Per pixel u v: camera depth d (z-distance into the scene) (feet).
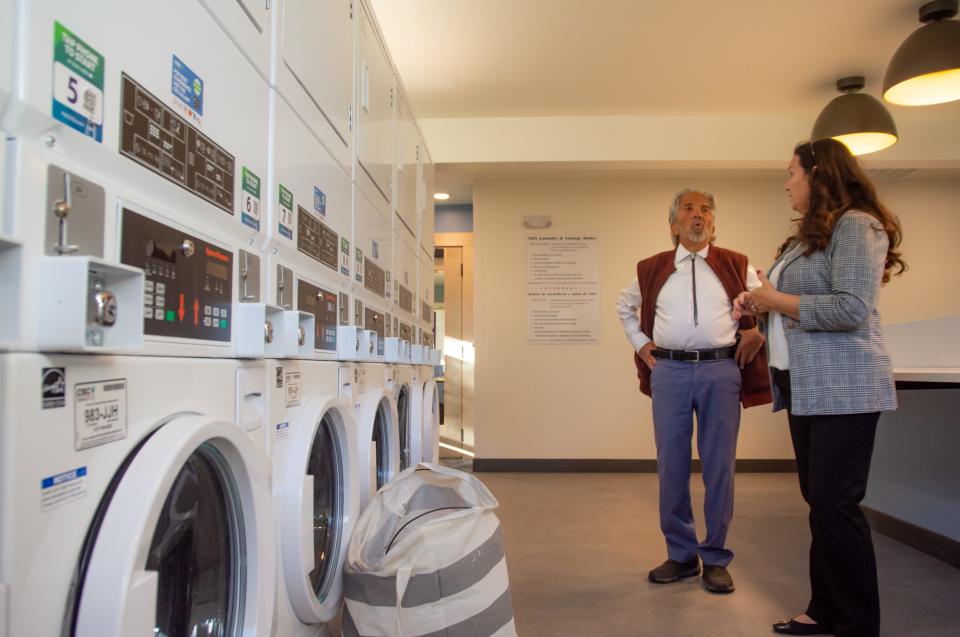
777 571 8.96
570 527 11.53
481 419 18.42
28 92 1.98
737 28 11.19
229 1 3.51
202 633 3.18
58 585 2.08
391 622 4.38
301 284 4.72
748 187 18.57
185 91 3.02
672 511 8.48
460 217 21.58
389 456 7.72
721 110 14.73
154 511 2.32
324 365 5.28
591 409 18.31
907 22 10.95
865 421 5.96
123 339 2.38
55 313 2.03
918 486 10.25
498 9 10.53
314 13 5.04
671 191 18.62
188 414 2.97
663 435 8.45
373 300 7.38
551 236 18.65
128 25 2.55
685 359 8.27
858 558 5.91
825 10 10.61
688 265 8.36
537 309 18.53
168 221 2.83
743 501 13.99
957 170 17.62
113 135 2.45
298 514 4.17
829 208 6.36
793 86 13.47
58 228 2.13
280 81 4.27
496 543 4.99
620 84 13.33
